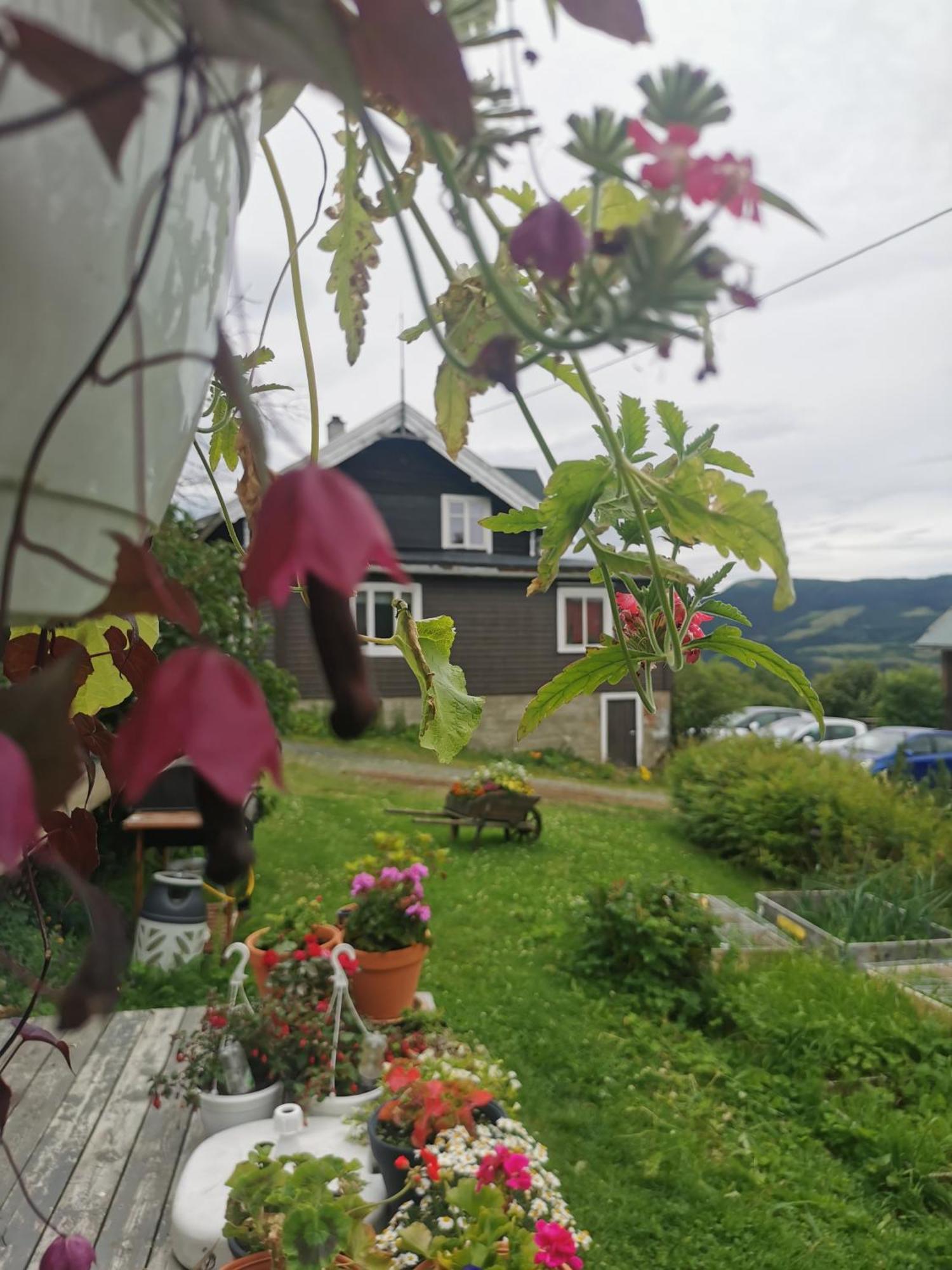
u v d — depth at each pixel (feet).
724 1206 11.02
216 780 0.96
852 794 28.45
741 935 20.66
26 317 0.98
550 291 1.05
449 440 2.07
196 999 14.93
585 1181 11.37
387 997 13.35
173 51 1.04
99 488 1.16
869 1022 15.70
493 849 29.71
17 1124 9.95
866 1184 11.96
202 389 1.36
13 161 0.92
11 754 0.84
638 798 42.93
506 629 48.88
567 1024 15.78
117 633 1.82
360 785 37.60
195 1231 7.80
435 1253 6.27
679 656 2.08
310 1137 9.46
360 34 0.89
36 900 1.64
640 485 1.71
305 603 1.09
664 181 0.87
